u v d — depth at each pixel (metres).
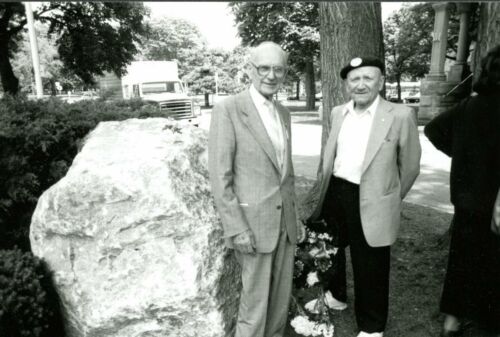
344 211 2.76
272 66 2.28
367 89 2.52
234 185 2.40
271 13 24.73
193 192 2.68
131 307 2.44
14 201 3.34
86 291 2.49
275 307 2.62
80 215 2.53
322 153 4.96
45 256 2.63
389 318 3.10
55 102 4.15
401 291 3.47
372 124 2.58
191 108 16.78
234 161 2.39
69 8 15.26
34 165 3.50
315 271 2.87
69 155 3.69
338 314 3.19
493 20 3.45
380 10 4.56
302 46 25.75
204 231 2.56
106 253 2.51
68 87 42.31
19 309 2.28
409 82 57.59
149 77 17.25
